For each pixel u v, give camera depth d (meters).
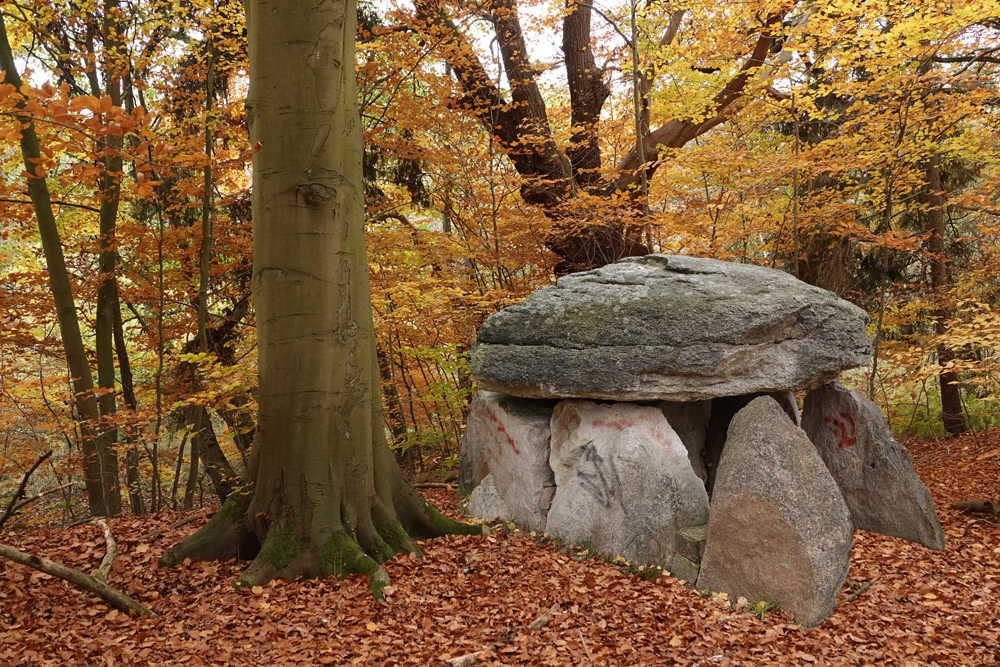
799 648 4.04
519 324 6.05
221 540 4.88
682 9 9.22
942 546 5.94
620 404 5.76
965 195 8.88
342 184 4.69
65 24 8.05
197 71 8.10
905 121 8.31
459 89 9.02
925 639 4.26
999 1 6.91
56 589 4.38
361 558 4.56
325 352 4.70
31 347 8.34
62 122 3.27
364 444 4.90
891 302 11.27
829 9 7.57
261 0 4.53
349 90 4.75
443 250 9.54
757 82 8.91
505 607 4.26
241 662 3.51
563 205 9.20
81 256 8.82
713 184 9.93
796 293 5.71
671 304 5.59
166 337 9.29
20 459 9.05
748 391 5.52
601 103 10.70
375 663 3.52
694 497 5.41
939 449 11.20
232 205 9.72
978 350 10.36
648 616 4.29
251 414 7.61
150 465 9.17
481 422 6.66
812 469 4.76
